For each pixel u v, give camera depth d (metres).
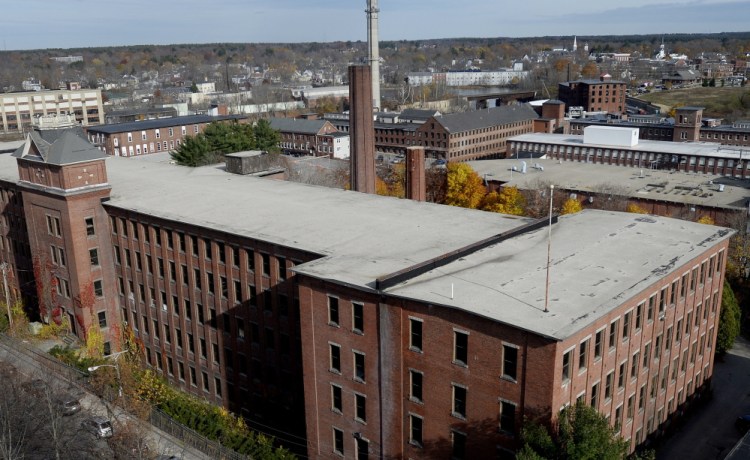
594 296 44.19
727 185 124.81
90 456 57.56
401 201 72.69
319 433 53.66
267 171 91.50
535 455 37.47
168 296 71.38
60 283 77.81
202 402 69.12
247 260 62.62
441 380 45.00
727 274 88.38
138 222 71.88
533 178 135.12
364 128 101.25
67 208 72.44
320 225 63.66
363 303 47.72
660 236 58.47
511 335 40.66
